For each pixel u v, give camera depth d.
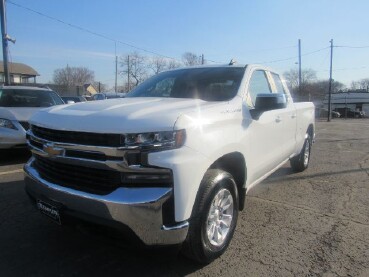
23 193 5.68
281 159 5.63
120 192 2.95
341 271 3.54
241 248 3.99
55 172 3.42
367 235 4.39
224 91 4.33
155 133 2.98
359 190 6.35
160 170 2.97
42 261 3.62
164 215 3.03
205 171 3.27
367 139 15.69
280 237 4.29
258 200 5.70
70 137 3.19
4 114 7.68
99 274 3.41
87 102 3.96
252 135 4.24
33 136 3.66
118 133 2.94
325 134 18.83
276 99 4.03
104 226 3.06
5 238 4.11
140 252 3.81
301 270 3.55
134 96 4.79
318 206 5.45
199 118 3.34
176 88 4.65
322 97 80.38
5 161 7.97
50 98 9.83
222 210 3.70
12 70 73.44
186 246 3.32
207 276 3.41
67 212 3.20
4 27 19.69
